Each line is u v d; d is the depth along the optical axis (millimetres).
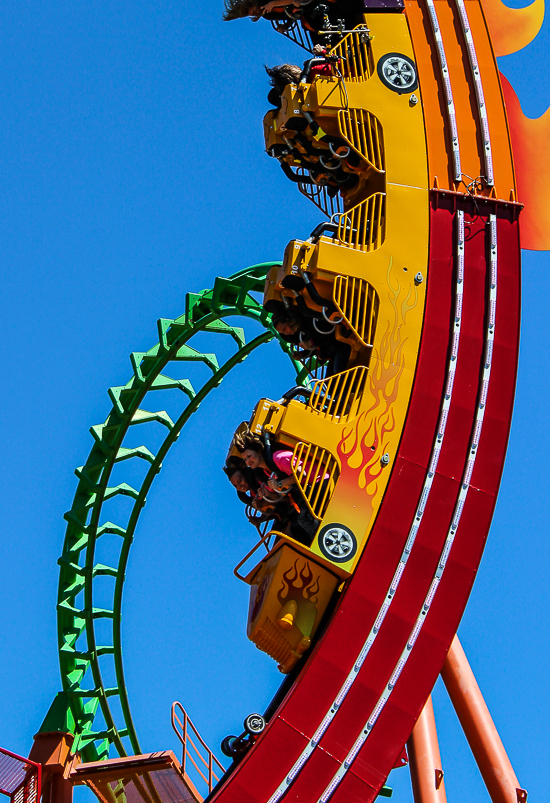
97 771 18812
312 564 16172
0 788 17875
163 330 29500
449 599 16062
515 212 18531
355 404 16859
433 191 18359
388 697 15461
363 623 15766
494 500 16672
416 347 17359
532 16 20531
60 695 29031
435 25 19750
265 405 16672
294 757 15031
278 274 18234
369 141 18703
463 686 19062
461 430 17000
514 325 17766
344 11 20297
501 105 19266
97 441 29656
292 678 16234
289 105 18734
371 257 17672
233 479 16906
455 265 17969
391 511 16359
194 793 19266
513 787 18156
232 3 20250
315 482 16094
